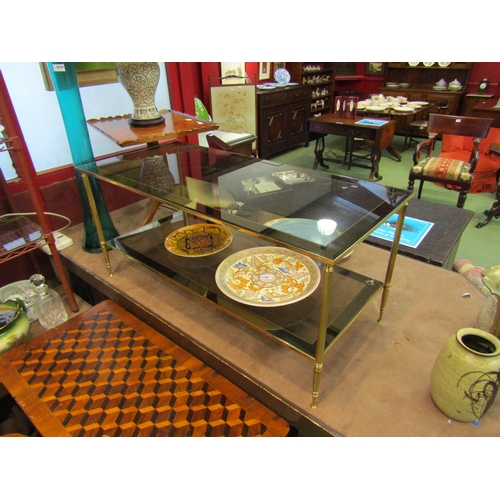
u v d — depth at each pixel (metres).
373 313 1.22
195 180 1.22
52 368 1.14
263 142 3.91
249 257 1.24
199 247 1.37
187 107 2.10
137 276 1.47
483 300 1.27
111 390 1.06
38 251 1.76
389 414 0.91
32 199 1.30
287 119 4.14
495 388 0.80
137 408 1.00
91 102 1.77
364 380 1.00
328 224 0.88
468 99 4.41
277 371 1.04
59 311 1.59
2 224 1.50
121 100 1.86
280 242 0.82
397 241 1.05
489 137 3.18
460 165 2.69
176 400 1.02
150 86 1.40
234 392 1.04
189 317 1.25
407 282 1.36
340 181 1.14
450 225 1.75
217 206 1.02
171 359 1.16
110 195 1.98
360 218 0.89
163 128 1.44
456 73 4.65
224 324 1.21
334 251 0.75
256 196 1.07
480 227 2.70
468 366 0.80
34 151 1.64
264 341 1.14
